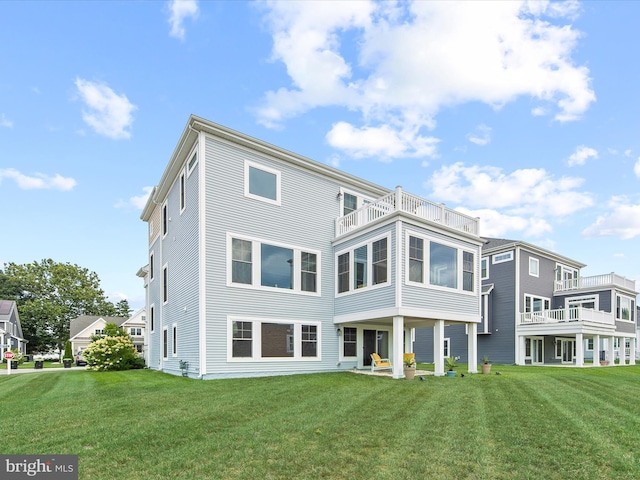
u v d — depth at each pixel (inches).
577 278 1075.3
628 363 1070.4
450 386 405.7
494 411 277.1
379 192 697.6
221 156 522.0
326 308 600.4
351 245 585.6
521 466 170.9
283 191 578.9
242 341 506.3
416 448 193.0
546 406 297.7
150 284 849.5
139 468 170.1
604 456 182.9
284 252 566.9
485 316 999.6
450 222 591.5
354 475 161.0
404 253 504.1
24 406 309.9
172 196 666.8
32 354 1951.3
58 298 2123.5
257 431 222.7
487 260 1034.7
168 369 630.5
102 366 716.7
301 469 167.6
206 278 486.9
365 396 334.0
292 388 381.1
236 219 524.1
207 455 184.5
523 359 924.0
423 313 514.9
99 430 228.1
